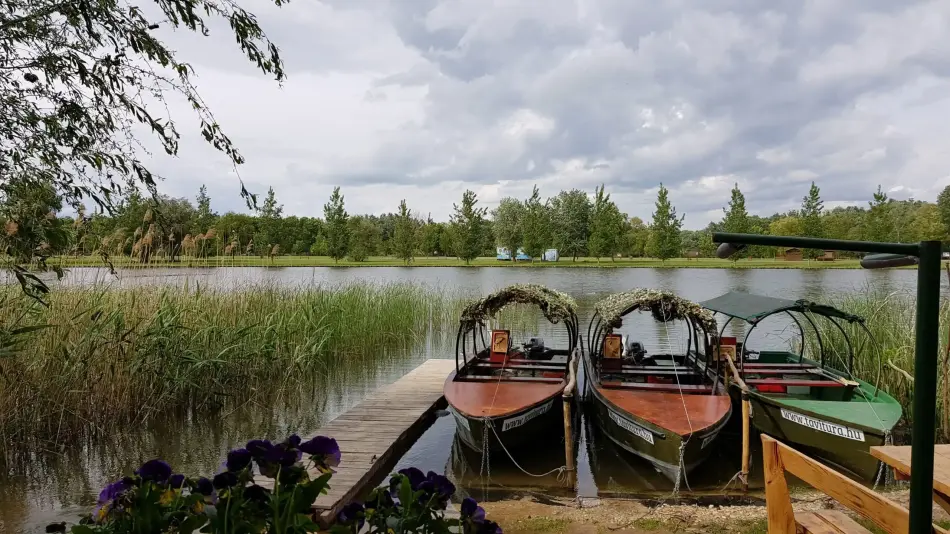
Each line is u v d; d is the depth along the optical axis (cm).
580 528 561
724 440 882
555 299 914
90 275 1004
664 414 735
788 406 766
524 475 767
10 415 761
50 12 418
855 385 829
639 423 723
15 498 675
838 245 187
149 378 918
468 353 1498
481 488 725
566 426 763
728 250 200
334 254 4944
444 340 1689
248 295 1260
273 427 927
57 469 756
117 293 979
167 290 1069
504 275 3994
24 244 430
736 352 987
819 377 936
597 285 3288
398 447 820
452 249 5159
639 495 700
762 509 604
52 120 436
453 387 873
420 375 1205
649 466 750
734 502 675
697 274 4112
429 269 4553
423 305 1897
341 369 1347
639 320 2086
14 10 424
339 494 613
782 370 956
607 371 943
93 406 837
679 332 1805
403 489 219
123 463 779
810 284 3156
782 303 907
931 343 174
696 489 711
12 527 606
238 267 1756
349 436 810
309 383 1169
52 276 1127
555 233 5944
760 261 5266
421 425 925
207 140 489
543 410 812
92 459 789
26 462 772
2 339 568
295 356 1126
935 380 176
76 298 910
